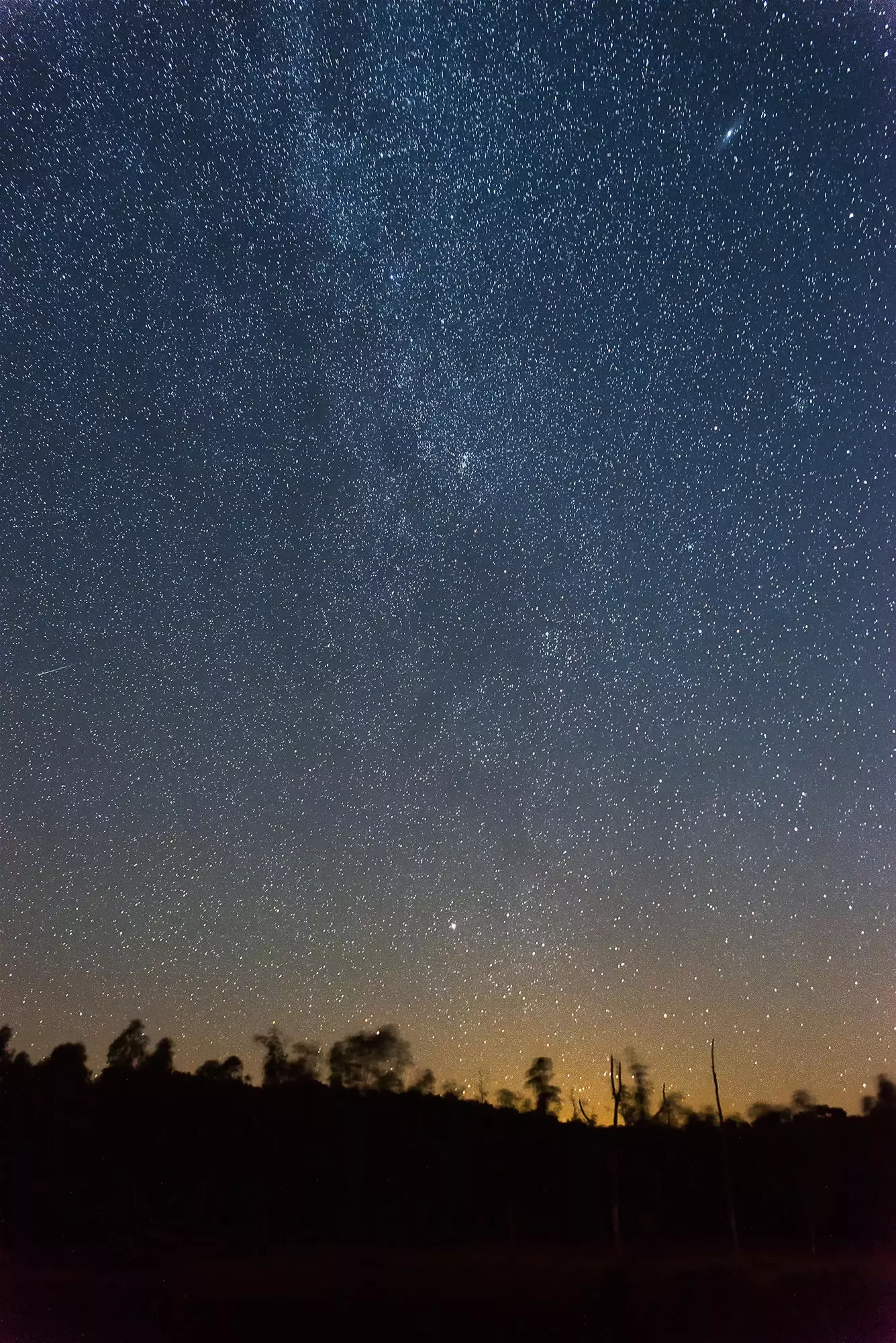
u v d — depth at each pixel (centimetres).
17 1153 3647
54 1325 2100
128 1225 3422
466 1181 3884
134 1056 4303
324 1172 3866
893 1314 2316
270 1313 2186
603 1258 3072
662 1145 4206
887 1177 4044
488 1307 2228
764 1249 3562
